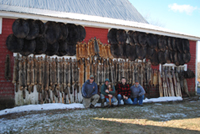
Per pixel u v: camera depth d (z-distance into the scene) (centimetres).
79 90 793
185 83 1038
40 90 726
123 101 811
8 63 704
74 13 987
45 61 738
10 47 704
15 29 713
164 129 460
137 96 796
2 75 700
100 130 445
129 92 791
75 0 1145
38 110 678
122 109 679
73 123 496
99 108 711
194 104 823
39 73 725
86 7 1119
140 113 621
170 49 1005
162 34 975
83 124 488
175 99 948
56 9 988
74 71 784
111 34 877
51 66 746
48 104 718
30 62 715
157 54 973
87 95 716
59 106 716
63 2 1080
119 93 775
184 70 1059
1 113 632
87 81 725
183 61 1040
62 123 495
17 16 701
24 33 720
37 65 725
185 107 747
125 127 471
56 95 747
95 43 840
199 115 612
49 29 760
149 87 942
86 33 834
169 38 1012
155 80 951
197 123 513
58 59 761
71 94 777
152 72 950
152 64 955
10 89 705
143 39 938
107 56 852
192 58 1091
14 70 699
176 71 1016
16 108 672
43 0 1024
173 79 1002
